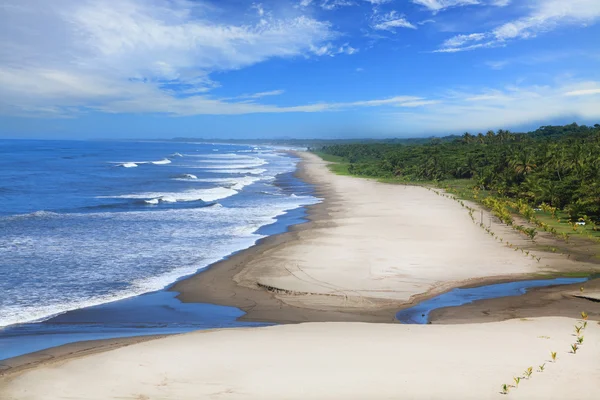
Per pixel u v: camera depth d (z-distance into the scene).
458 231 36.66
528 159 63.78
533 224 40.06
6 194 60.06
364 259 28.08
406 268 26.31
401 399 11.91
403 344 15.41
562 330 16.78
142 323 18.83
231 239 34.69
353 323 17.88
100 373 13.45
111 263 27.72
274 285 23.36
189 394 12.27
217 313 20.03
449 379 12.89
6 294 22.09
